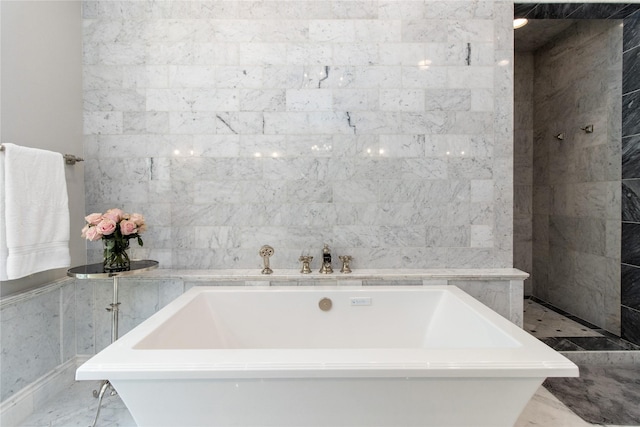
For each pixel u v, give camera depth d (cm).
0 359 145
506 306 188
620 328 234
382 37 200
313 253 203
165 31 199
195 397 97
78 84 195
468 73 201
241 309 178
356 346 178
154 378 94
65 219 164
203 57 200
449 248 203
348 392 96
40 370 166
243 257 202
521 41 311
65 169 186
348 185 202
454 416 98
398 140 201
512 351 102
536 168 330
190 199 201
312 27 200
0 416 143
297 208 202
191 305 161
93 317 192
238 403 97
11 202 139
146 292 191
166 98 200
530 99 336
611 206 244
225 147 201
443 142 201
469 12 201
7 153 138
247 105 201
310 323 179
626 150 231
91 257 200
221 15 200
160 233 201
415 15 200
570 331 246
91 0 198
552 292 308
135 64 199
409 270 199
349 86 201
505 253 202
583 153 270
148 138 200
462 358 97
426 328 177
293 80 200
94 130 199
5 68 150
